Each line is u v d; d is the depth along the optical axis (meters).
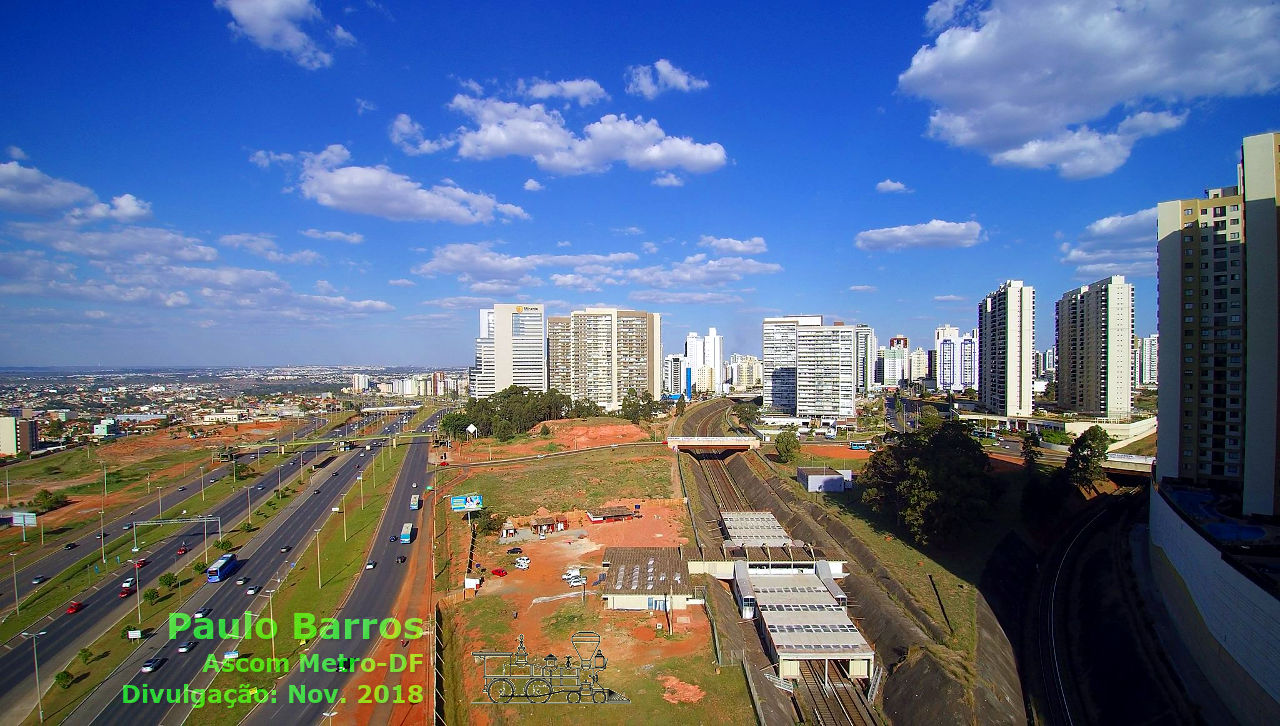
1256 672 60.84
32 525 129.00
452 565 108.06
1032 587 100.81
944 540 110.62
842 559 104.31
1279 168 86.38
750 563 102.00
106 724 65.44
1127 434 191.12
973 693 66.06
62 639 84.81
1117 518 127.62
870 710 70.94
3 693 71.94
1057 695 74.19
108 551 120.81
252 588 100.38
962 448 120.31
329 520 141.25
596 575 103.00
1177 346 109.25
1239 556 73.38
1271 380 86.25
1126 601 89.81
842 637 79.88
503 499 148.38
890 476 123.38
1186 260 108.56
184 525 138.62
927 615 84.50
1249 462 88.06
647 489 156.12
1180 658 75.06
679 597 89.00
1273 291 84.81
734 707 66.06
